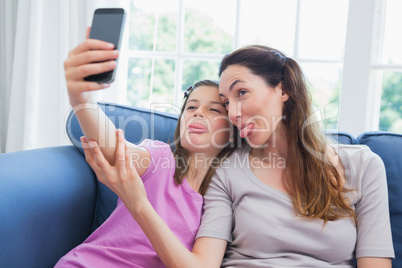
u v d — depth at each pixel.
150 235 0.78
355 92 1.56
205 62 1.82
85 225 1.10
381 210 0.90
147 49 1.85
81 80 0.66
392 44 1.58
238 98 0.89
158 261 0.86
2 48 1.80
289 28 1.70
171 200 0.92
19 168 0.93
